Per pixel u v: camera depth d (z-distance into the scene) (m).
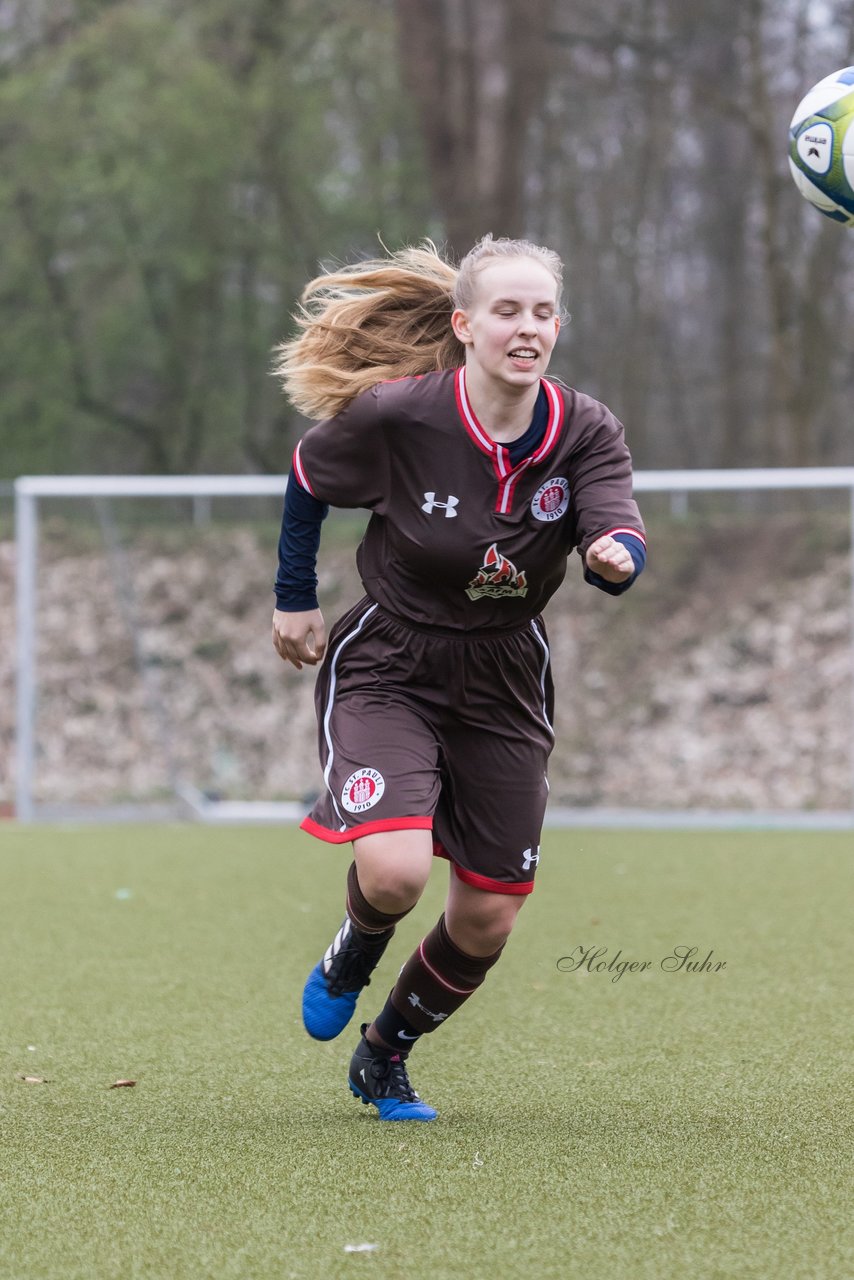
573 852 20.62
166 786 28.67
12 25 50.50
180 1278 5.31
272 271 51.66
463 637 7.25
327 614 30.73
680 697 28.27
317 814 7.37
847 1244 5.60
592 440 7.02
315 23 47.97
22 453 52.62
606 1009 10.51
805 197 9.30
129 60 47.03
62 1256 5.55
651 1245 5.60
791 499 32.62
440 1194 6.28
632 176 52.88
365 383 7.39
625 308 54.62
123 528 30.95
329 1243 5.66
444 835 7.44
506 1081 8.46
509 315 6.73
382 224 50.59
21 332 51.28
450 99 42.06
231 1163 6.79
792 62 45.69
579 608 29.22
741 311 54.03
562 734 28.23
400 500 7.17
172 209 49.06
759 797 27.41
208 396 53.62
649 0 46.25
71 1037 9.71
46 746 29.11
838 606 29.00
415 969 7.56
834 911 15.07
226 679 29.41
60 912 15.39
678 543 30.33
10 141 48.59
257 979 11.77
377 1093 7.66
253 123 47.34
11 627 32.97
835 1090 8.15
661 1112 7.70
